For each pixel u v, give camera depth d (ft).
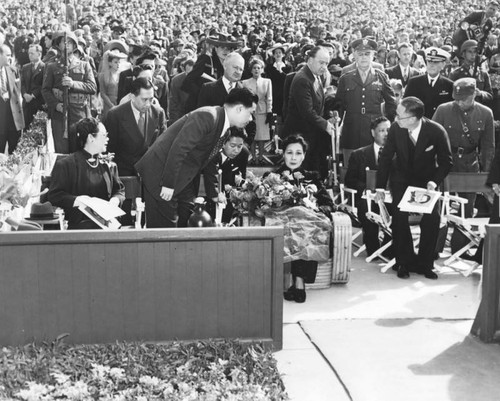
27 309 15.60
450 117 27.78
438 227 23.15
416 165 23.32
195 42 54.95
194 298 16.15
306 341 17.71
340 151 32.73
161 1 55.42
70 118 33.53
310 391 14.97
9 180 18.17
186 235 15.85
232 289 16.26
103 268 15.72
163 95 41.65
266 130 40.86
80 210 19.25
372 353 16.84
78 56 34.24
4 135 33.55
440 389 15.03
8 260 15.40
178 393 13.88
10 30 43.06
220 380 14.51
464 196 27.45
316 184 22.68
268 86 40.57
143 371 14.67
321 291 21.89
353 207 26.86
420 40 48.88
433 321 19.17
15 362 14.56
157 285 15.97
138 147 24.67
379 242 26.11
